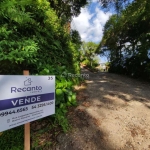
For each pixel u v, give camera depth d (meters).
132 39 9.24
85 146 1.71
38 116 1.38
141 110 2.78
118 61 10.06
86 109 2.64
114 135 1.95
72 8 6.46
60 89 2.26
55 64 2.91
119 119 2.37
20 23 1.90
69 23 6.01
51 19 2.95
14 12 1.75
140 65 7.32
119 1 5.81
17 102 1.19
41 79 1.43
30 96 1.31
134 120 2.37
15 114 1.18
